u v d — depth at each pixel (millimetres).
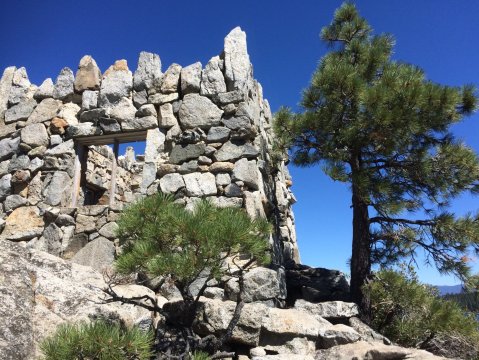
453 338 5898
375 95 6176
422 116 6402
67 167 7691
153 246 4059
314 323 5117
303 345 4848
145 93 7754
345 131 6543
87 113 7871
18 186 7883
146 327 4930
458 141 6664
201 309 5027
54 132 7969
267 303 5566
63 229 7164
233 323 4488
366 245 6863
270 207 7477
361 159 7137
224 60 7531
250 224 4207
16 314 3830
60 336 3201
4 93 8625
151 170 7227
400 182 6957
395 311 6352
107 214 7137
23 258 4770
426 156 6598
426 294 6074
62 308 4395
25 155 7996
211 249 3941
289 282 7867
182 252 4039
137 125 7566
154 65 7863
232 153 7031
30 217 7480
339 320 5762
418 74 6711
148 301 5434
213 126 7234
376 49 7238
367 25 8039
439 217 6367
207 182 6922
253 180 6836
